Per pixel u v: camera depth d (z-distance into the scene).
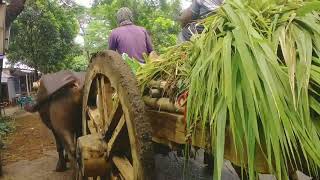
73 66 19.94
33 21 17.80
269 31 1.89
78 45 20.86
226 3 2.14
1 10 6.11
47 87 4.26
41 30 17.98
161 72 2.71
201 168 4.38
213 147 1.77
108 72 2.76
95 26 18.47
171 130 2.37
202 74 1.88
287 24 1.92
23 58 18.34
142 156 2.33
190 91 1.94
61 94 4.25
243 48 1.74
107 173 2.92
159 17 15.22
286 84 1.68
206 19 2.27
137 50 4.89
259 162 1.65
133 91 2.44
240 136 1.66
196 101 1.90
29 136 9.23
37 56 18.38
